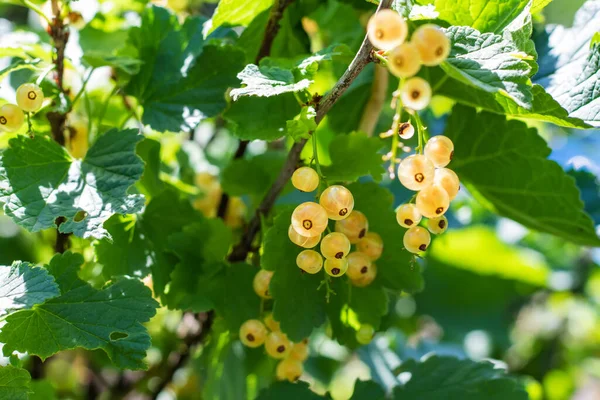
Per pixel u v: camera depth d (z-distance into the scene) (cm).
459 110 37
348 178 32
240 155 39
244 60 36
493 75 27
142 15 37
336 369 60
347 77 29
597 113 30
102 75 41
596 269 80
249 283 35
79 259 30
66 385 47
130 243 35
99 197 31
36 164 31
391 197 33
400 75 26
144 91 36
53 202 31
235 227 41
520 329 82
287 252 32
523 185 36
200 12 50
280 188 34
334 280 33
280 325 32
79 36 41
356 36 43
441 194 29
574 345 88
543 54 35
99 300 30
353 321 34
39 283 28
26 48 35
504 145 36
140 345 30
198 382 45
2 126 31
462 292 69
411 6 28
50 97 34
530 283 70
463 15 31
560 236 38
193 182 43
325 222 29
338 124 42
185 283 34
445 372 37
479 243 67
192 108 35
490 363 37
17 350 29
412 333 65
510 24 30
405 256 33
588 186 41
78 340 29
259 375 42
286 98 33
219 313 34
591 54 31
